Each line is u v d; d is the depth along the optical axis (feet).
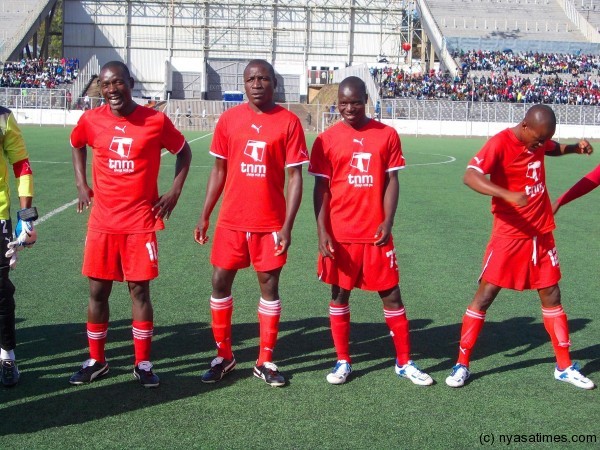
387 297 15.61
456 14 183.73
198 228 15.78
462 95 143.13
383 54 177.99
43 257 26.27
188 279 23.88
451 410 13.92
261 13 175.32
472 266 26.71
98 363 15.31
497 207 15.34
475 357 17.12
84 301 20.92
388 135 15.26
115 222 14.75
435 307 21.30
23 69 152.76
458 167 70.85
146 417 13.35
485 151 14.90
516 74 161.07
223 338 15.52
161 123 14.90
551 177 62.85
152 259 14.89
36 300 20.92
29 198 15.11
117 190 14.76
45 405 13.87
